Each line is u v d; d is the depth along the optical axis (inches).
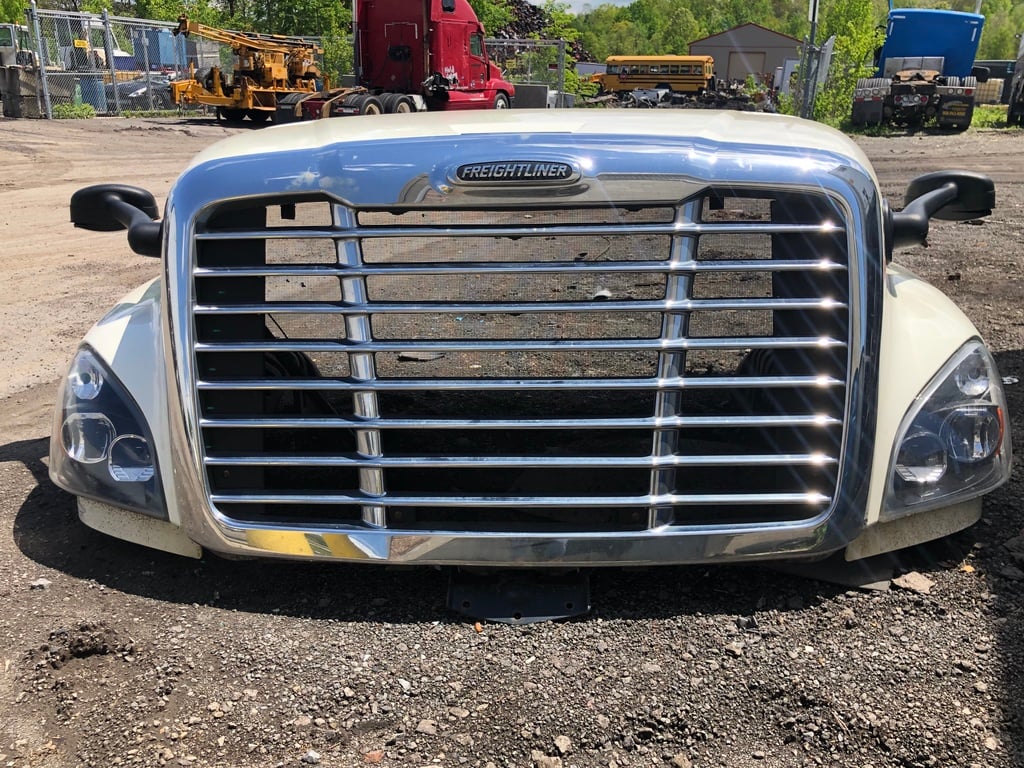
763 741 81.6
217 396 99.7
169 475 103.1
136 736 82.7
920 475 100.9
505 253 117.6
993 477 105.0
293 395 115.8
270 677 90.4
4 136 706.8
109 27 980.6
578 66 2326.5
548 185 91.7
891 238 106.1
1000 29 4766.2
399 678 90.0
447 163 92.2
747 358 115.3
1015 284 247.3
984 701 84.6
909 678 87.9
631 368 121.1
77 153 628.4
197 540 102.0
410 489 109.5
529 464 96.5
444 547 97.9
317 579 107.1
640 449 115.2
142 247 109.1
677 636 95.3
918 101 877.8
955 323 111.0
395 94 745.6
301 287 118.6
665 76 1895.9
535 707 86.0
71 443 108.5
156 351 105.6
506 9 1670.8
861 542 101.7
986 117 1078.4
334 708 86.3
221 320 99.7
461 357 124.6
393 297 117.1
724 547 96.9
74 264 320.5
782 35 3019.2
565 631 96.7
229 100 938.7
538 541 97.0
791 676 88.8
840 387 94.9
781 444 99.5
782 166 92.3
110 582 106.5
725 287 109.6
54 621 98.7
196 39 1009.5
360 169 93.2
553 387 95.4
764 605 100.1
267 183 94.4
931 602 99.3
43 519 122.0
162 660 92.7
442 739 82.4
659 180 91.4
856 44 1010.1
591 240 113.0
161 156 626.8
